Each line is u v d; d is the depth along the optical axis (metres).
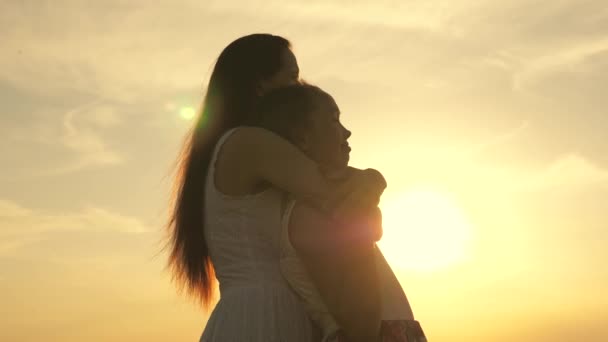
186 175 2.95
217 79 3.00
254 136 2.64
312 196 2.54
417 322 2.64
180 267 3.00
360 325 2.45
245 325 2.61
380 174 2.58
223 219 2.70
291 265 2.58
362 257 2.47
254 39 3.01
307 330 2.62
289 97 2.70
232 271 2.70
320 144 2.66
